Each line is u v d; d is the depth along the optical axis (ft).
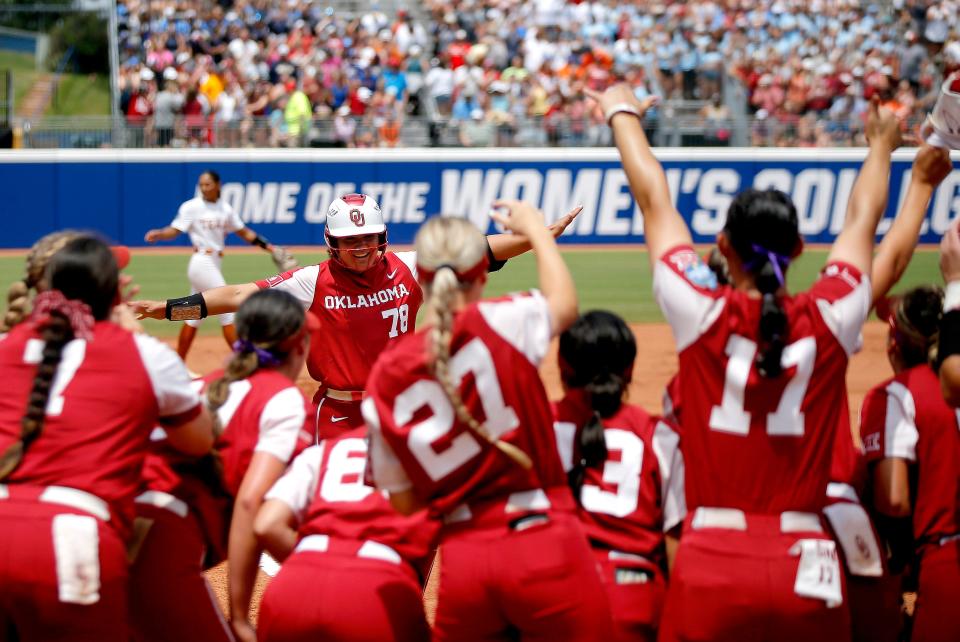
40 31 412.57
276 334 49.24
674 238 43.32
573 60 305.32
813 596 40.40
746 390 41.22
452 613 42.50
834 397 42.19
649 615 46.80
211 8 318.65
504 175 257.75
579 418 48.39
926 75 305.32
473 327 41.27
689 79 299.79
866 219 44.52
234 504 50.29
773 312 40.32
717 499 42.04
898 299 51.29
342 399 75.00
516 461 41.09
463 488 41.83
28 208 247.09
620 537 47.26
